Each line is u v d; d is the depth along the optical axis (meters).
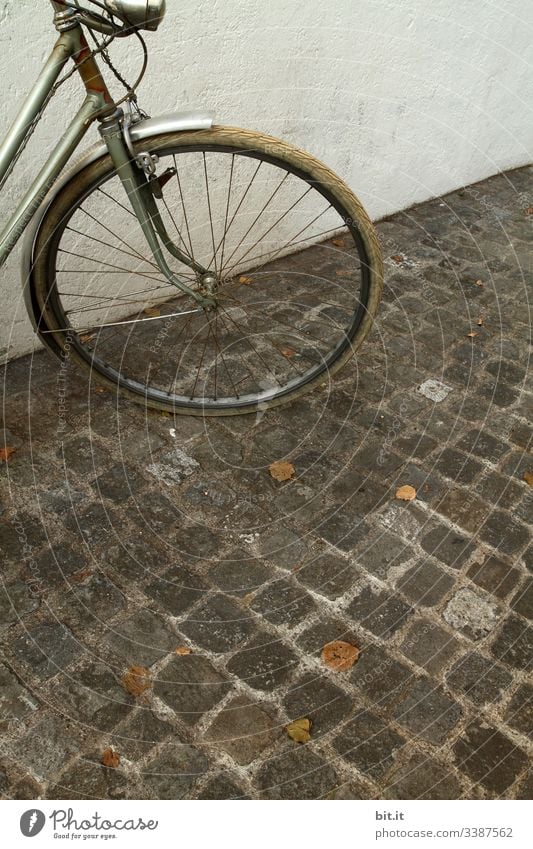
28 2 2.13
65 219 2.02
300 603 2.00
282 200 3.28
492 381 2.79
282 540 2.16
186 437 2.47
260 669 1.85
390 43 3.32
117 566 2.06
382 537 2.18
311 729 1.74
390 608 2.00
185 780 1.65
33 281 2.12
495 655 1.90
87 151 1.96
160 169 2.78
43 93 1.80
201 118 1.90
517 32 3.99
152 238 2.11
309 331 2.97
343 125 3.37
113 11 1.72
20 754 1.66
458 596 2.03
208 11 2.59
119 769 1.65
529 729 1.76
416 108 3.67
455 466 2.42
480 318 3.14
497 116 4.23
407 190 3.92
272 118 3.06
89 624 1.92
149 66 2.54
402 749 1.71
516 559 2.14
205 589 2.02
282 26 2.85
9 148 1.83
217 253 3.20
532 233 3.86
